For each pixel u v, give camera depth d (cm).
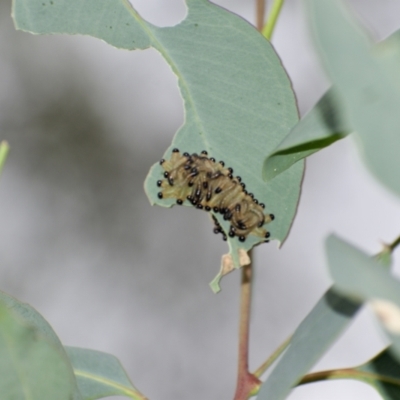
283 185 62
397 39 57
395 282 49
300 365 58
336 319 58
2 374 58
